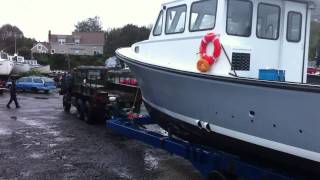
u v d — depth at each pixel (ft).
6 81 103.65
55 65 204.33
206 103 22.03
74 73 55.16
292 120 17.61
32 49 310.24
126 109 41.34
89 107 47.57
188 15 24.82
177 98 24.50
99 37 304.71
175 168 28.96
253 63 22.85
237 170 21.66
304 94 16.74
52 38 307.58
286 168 19.62
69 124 47.65
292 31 24.03
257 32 23.07
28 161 30.45
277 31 23.68
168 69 23.99
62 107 65.87
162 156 32.35
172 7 26.40
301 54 24.40
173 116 25.80
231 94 20.16
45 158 31.40
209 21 23.09
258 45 23.09
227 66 22.04
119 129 32.78
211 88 21.22
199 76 21.59
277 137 18.48
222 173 22.70
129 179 26.45
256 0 22.94
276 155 18.99
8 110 60.80
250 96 19.15
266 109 18.57
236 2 22.53
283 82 17.42
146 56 28.86
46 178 26.40
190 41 24.49
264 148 19.31
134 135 30.63
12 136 39.65
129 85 47.39
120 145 36.24
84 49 300.40
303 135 17.37
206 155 23.57
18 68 133.18
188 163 30.27
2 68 102.94
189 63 24.58
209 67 22.59
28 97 86.99
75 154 32.76
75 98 54.03
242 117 19.95
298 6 24.08
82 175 27.17
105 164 29.86
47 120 50.65
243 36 22.72
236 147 21.33
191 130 24.35
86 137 39.70
